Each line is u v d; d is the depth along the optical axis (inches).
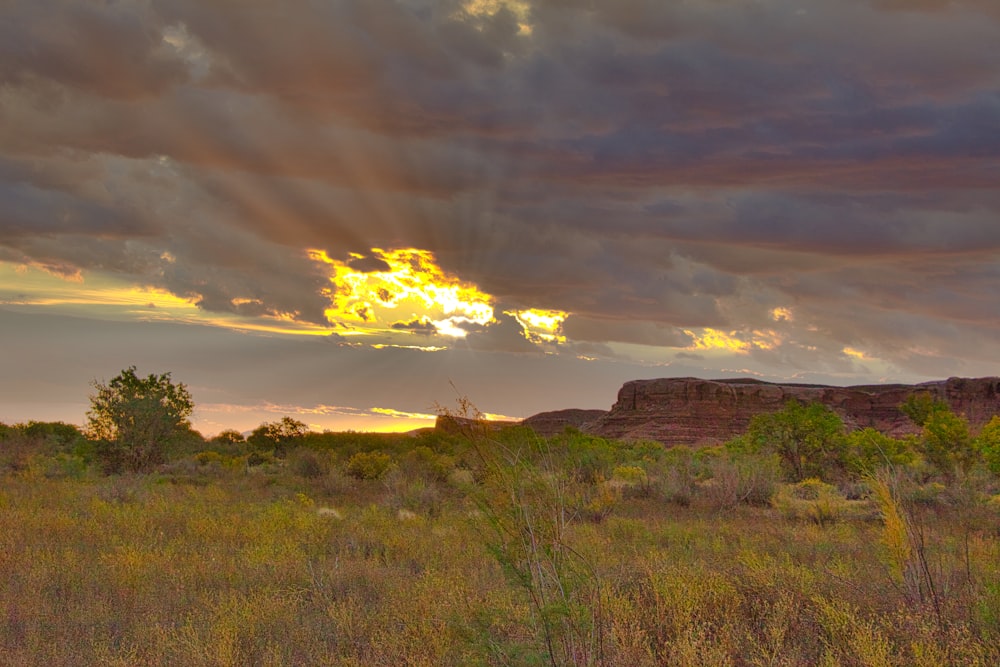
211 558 454.9
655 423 5408.5
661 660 263.4
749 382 5703.7
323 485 1080.8
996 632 275.4
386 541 535.2
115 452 1183.6
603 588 317.1
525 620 253.3
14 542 487.2
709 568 403.2
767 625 296.5
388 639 293.4
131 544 483.2
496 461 247.1
